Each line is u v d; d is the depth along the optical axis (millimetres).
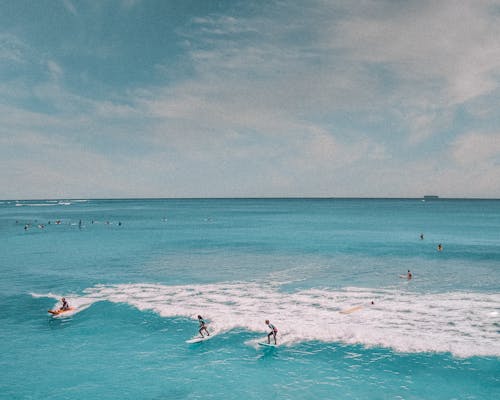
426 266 39156
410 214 161000
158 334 21047
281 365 17047
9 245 60594
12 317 24250
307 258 45219
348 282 32188
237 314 23859
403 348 18266
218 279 34094
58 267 40844
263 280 33469
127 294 29203
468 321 21719
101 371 16734
